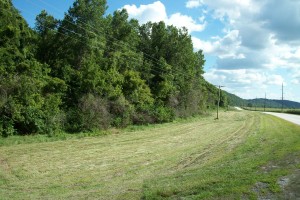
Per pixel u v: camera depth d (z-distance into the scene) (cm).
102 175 1381
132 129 3494
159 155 1895
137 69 4538
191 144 2395
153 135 3055
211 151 1980
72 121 2878
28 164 1611
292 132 2612
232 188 875
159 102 4694
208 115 6925
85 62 3291
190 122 4866
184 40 5734
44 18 3791
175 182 1107
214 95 9862
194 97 5997
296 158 1260
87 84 3123
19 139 2317
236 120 5319
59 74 3312
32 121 2488
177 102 5219
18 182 1263
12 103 2358
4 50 2639
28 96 2511
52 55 3647
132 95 3838
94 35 3625
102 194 1039
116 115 3469
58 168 1527
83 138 2678
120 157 1834
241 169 1166
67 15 3641
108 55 4128
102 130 3086
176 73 5516
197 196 847
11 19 2875
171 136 2986
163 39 5616
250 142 2239
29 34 3048
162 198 885
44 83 2830
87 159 1767
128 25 4700
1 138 2275
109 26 4406
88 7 3609
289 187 858
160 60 5034
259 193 823
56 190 1134
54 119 2652
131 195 971
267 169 1119
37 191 1125
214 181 989
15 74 2580
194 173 1264
